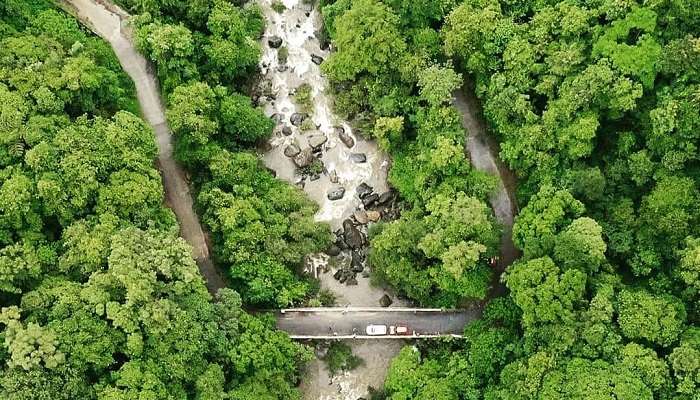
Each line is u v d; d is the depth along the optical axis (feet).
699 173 199.11
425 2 238.48
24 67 215.10
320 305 229.86
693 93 191.42
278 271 223.51
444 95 229.25
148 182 210.38
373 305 235.61
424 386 208.44
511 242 232.73
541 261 195.00
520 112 221.87
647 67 202.39
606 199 210.59
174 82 240.73
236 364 199.31
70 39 239.50
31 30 236.22
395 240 220.43
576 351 186.70
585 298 193.98
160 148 240.32
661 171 200.03
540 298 191.31
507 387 196.54
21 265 187.62
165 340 186.80
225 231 221.87
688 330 182.09
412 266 221.25
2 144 199.72
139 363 183.11
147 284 185.88
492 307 216.95
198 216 233.76
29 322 179.73
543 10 227.20
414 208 232.53
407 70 238.07
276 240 226.99
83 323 180.96
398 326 225.76
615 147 215.31
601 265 200.23
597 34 213.46
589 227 195.00
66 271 194.70
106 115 230.48
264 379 204.23
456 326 225.56
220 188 233.35
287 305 225.76
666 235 198.29
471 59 233.96
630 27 206.49
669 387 175.83
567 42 220.64
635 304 185.26
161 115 244.42
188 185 237.45
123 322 181.57
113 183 206.28
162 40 236.22
